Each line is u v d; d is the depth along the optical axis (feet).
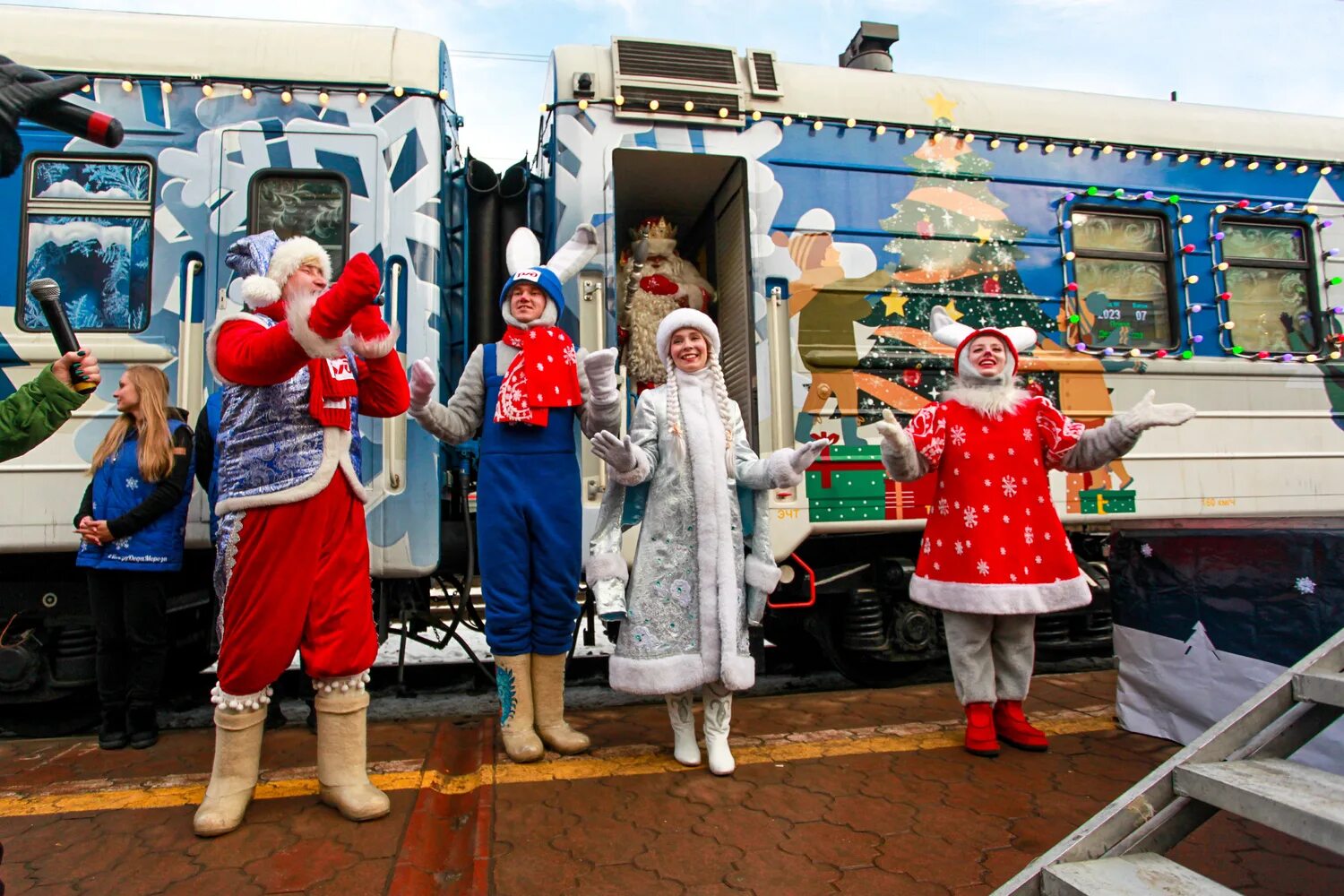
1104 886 5.08
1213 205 14.84
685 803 8.34
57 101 4.81
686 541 9.23
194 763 9.67
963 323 13.50
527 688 9.65
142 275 11.12
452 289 12.92
